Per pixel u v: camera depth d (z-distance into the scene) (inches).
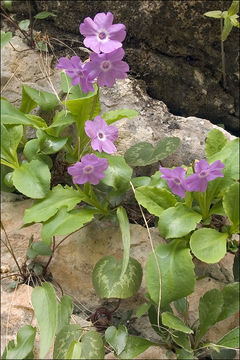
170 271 20.2
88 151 23.0
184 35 26.1
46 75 24.8
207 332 21.5
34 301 20.3
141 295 21.9
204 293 21.9
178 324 19.9
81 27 20.5
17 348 20.0
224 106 27.5
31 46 25.1
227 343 20.3
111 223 22.7
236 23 24.2
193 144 23.8
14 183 21.4
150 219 23.4
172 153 23.6
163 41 26.2
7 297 21.4
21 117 21.8
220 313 20.7
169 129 24.1
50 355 20.5
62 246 22.5
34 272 22.0
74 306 22.1
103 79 21.0
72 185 24.0
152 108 24.7
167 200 21.4
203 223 22.0
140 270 21.3
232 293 20.6
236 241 22.2
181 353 20.4
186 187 20.3
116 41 20.5
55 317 19.7
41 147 22.4
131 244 22.4
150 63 26.2
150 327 21.8
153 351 20.7
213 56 26.7
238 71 27.0
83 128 22.8
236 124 28.0
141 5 25.4
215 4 25.5
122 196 22.9
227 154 21.6
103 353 20.1
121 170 21.5
